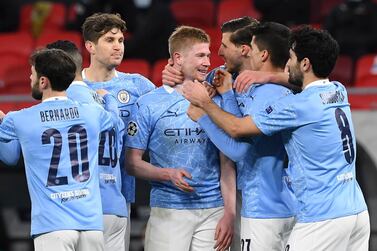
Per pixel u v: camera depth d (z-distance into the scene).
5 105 31.72
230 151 20.30
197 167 21.50
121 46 21.75
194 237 21.80
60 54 19.91
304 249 19.36
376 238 30.78
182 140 21.44
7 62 39.31
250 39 21.23
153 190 21.91
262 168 20.72
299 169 19.59
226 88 20.98
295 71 19.73
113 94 22.05
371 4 38.25
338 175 19.44
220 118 19.98
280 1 38.94
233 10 42.09
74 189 19.66
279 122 19.48
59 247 19.41
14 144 20.17
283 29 20.81
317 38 19.44
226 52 21.47
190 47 21.16
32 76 20.08
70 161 19.75
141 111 21.58
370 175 30.64
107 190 21.06
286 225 20.84
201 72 21.25
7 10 43.81
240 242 21.75
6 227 35.03
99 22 21.58
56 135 19.75
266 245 20.70
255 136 20.41
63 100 20.00
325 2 41.06
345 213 19.33
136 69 35.31
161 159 21.64
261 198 20.72
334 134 19.41
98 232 19.84
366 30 38.12
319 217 19.30
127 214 22.45
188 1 43.28
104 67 21.94
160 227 21.73
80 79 20.92
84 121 20.05
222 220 21.34
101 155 20.95
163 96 21.56
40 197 19.62
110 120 20.78
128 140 21.72
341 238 19.41
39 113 19.83
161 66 35.34
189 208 21.58
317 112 19.30
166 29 38.31
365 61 35.81
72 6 43.81
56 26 43.12
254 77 20.30
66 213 19.53
